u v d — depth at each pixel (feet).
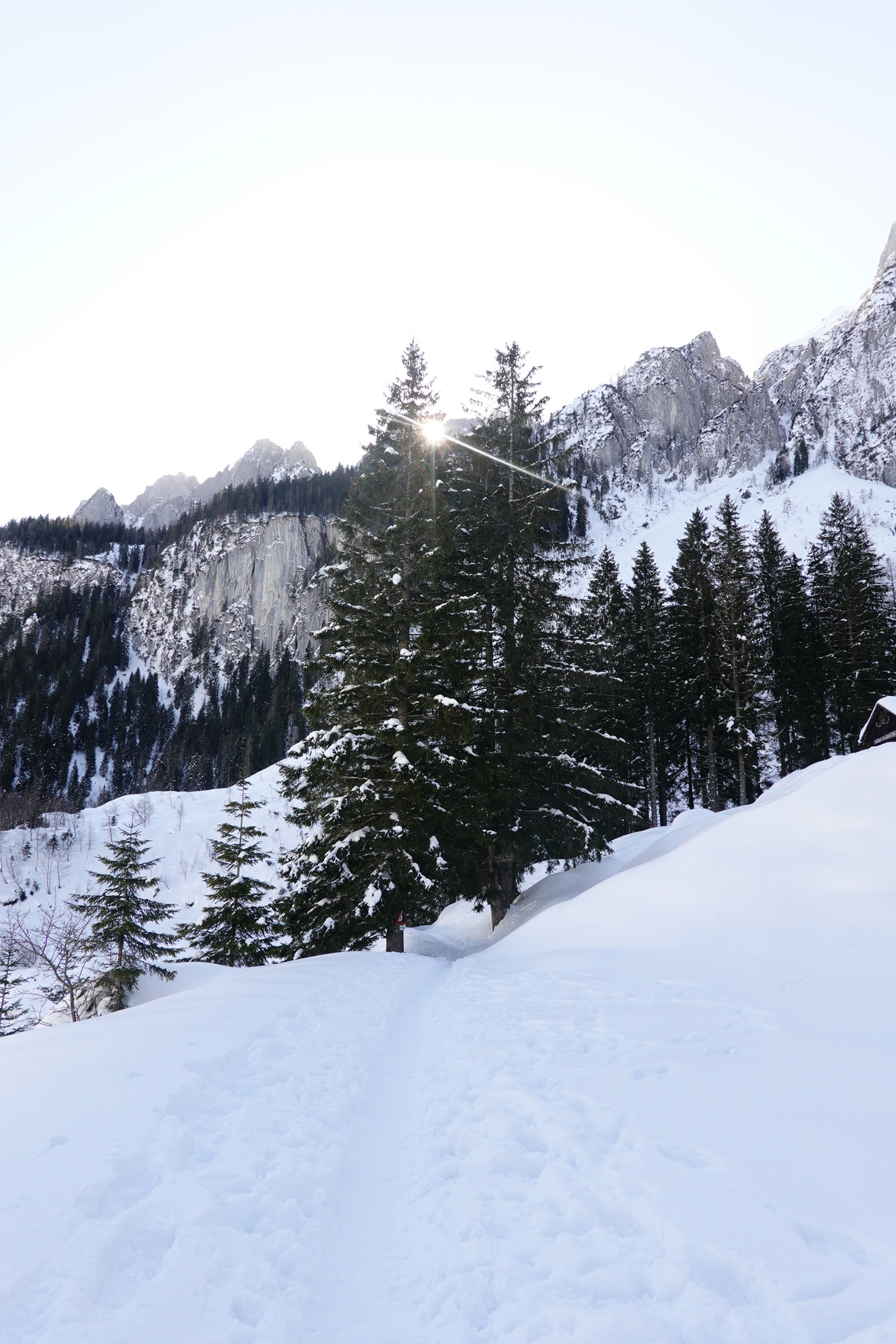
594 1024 26.99
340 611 62.75
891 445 596.29
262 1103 19.75
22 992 66.95
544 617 70.08
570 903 53.36
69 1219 12.17
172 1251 11.77
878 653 128.16
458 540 70.28
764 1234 11.05
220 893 71.77
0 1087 19.34
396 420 67.51
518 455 71.56
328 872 57.93
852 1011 24.57
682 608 129.90
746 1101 16.98
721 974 34.65
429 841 57.67
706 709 114.83
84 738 437.58
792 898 41.14
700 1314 9.47
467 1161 15.87
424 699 59.41
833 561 151.94
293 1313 10.56
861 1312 9.10
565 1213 12.78
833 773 51.90
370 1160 17.31
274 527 639.76
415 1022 33.01
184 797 269.85
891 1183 12.44
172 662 579.89
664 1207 12.07
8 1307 9.91
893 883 39.27
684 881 47.57
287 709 381.81
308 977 39.86
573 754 70.08
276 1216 13.67
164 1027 26.76
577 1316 9.71
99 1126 16.57
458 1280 11.21
